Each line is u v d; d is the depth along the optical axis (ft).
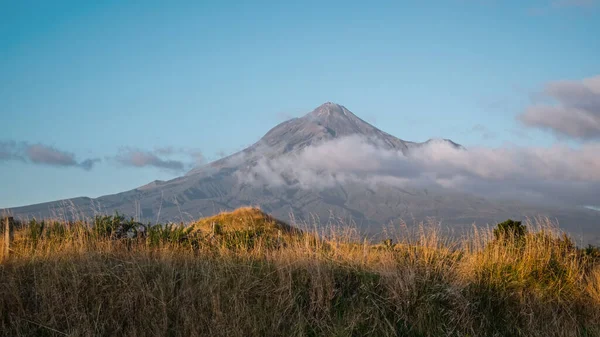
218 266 25.25
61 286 22.76
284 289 23.79
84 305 21.89
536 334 24.30
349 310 23.39
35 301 21.95
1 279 22.82
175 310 21.98
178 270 24.95
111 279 23.26
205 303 22.27
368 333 22.24
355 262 27.02
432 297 24.13
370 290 24.54
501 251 30.35
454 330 23.36
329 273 25.23
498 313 25.63
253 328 21.38
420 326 23.20
